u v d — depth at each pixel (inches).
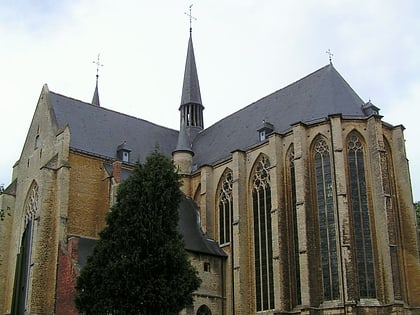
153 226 1396.4
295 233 2004.2
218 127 2829.7
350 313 1738.4
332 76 2262.6
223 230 2317.9
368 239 1892.2
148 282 1334.9
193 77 3186.5
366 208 1931.6
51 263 2028.8
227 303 2143.2
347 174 1966.0
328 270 1876.2
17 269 1163.3
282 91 2506.2
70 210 2169.0
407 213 1978.3
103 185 2299.5
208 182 2405.3
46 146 2345.0
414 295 1886.1
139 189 1448.1
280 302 1899.6
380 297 1817.2
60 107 2458.2
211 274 2146.9
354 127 2011.6
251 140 2384.4
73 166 2246.6
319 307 1833.2
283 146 2134.6
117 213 1432.1
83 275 1414.9
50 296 1969.7
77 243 1939.0
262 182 2194.9
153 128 2869.1
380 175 1911.9
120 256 1369.3
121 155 2459.4
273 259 1988.2
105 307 1338.6
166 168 1501.0
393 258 1812.3
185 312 1948.8
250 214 2212.1
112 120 2662.4
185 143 2642.7
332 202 1937.7
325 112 2126.0
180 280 1366.9
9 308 2293.3
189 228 2278.5
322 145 2025.1
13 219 2460.6
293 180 2070.6
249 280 2118.6
